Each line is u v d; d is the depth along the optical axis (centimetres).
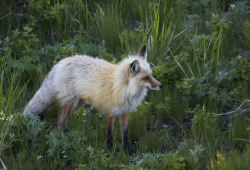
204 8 1673
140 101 1038
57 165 966
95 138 1065
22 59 1309
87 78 1045
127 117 1052
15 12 1567
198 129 1107
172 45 1452
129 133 1126
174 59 1349
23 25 1517
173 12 1602
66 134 1034
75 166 947
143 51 1067
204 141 1077
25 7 1564
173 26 1535
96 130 1066
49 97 1102
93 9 1634
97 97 1035
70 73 1055
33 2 1591
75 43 1466
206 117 1101
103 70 1052
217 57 1291
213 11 1620
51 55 1355
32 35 1398
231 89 1275
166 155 898
